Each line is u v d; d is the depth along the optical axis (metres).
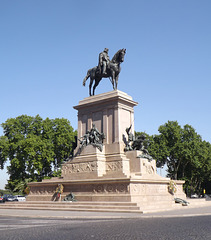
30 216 24.06
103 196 31.48
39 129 76.25
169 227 15.70
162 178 36.12
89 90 42.31
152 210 25.86
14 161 71.00
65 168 38.88
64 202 32.47
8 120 77.25
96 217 21.92
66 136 76.69
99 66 40.91
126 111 39.50
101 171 35.75
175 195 39.38
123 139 37.69
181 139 82.94
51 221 19.84
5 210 32.19
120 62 40.38
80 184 34.59
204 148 84.44
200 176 90.56
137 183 31.31
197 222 17.98
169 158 83.94
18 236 13.50
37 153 72.56
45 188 38.94
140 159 35.09
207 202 39.59
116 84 40.06
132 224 17.30
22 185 72.19
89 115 40.69
